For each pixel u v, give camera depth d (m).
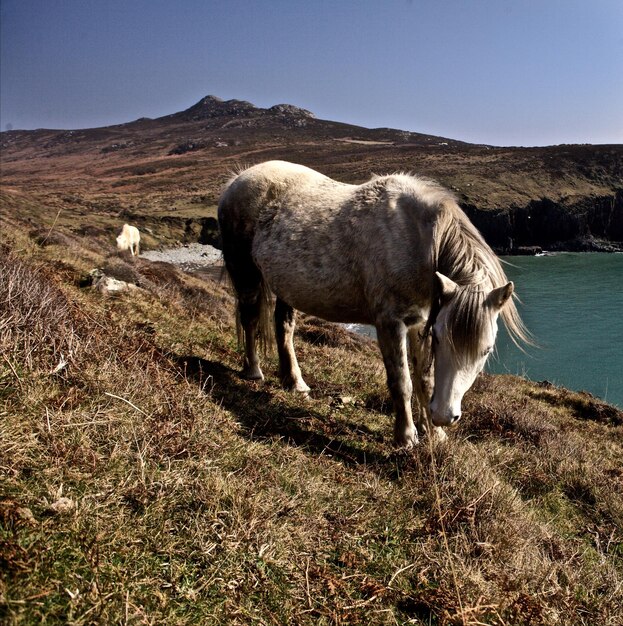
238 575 2.35
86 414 3.13
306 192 5.08
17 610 1.76
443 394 3.57
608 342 18.55
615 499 4.43
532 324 21.11
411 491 3.56
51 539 2.13
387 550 2.93
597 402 9.52
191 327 6.59
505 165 65.75
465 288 3.57
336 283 4.64
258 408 4.64
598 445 6.84
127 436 3.09
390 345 4.33
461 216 4.16
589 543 3.78
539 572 2.97
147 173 98.50
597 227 54.62
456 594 2.55
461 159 73.94
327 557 2.74
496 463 4.60
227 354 6.20
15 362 3.32
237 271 5.64
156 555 2.32
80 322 4.41
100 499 2.51
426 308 4.39
